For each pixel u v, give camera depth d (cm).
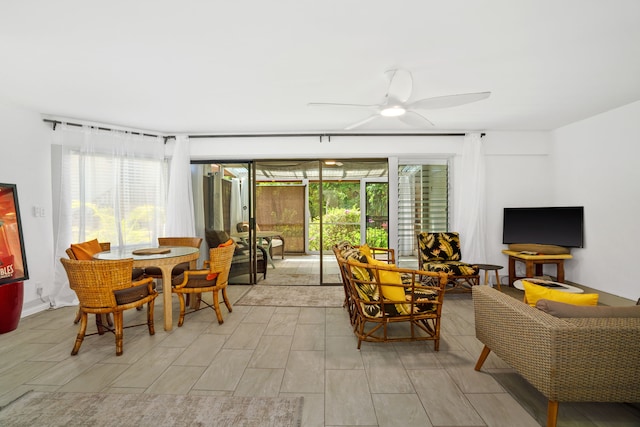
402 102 264
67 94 309
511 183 461
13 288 298
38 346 264
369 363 233
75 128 389
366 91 305
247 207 487
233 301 390
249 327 305
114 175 410
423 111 370
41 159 370
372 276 254
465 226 450
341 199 523
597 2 175
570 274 438
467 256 445
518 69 260
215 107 348
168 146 459
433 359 240
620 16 188
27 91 300
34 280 358
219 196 493
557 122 418
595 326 152
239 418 172
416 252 484
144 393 195
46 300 371
